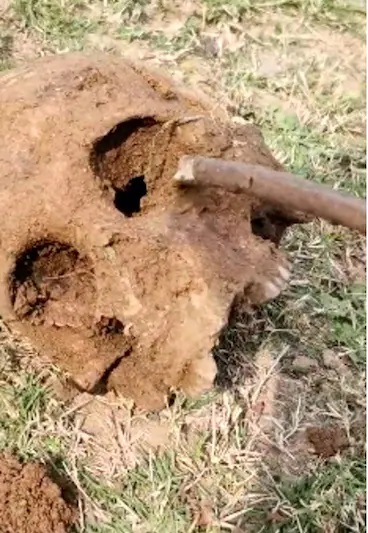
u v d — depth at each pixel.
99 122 0.36
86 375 0.38
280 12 0.57
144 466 0.41
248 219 0.37
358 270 0.48
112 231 0.35
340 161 0.51
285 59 0.55
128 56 0.53
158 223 0.35
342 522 0.41
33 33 0.53
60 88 0.37
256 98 0.53
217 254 0.35
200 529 0.40
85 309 0.37
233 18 0.56
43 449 0.40
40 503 0.38
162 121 0.37
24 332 0.38
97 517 0.40
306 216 0.38
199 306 0.35
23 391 0.41
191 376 0.36
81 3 0.54
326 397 0.44
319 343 0.46
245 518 0.40
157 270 0.35
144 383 0.39
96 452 0.41
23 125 0.36
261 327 0.45
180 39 0.54
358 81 0.55
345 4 0.57
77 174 0.35
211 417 0.42
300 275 0.47
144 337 0.35
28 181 0.35
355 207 0.31
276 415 0.43
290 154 0.51
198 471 0.41
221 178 0.33
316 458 0.43
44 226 0.35
